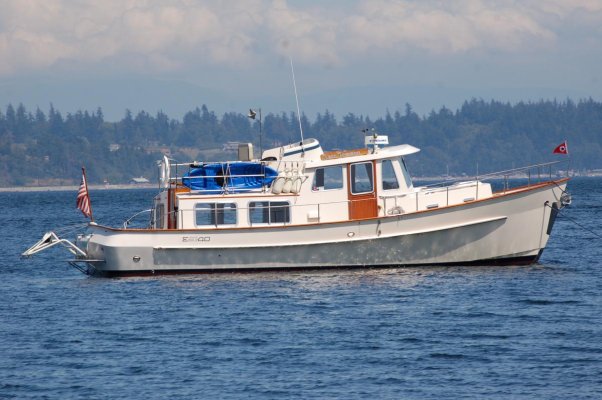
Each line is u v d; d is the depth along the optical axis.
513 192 139.38
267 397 85.94
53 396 87.38
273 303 123.81
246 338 106.19
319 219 142.00
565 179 140.12
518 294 126.94
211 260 141.25
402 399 84.88
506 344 101.50
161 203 148.75
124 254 142.50
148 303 126.69
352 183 142.12
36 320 119.50
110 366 96.50
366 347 101.44
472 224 139.62
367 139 143.75
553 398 84.69
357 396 85.81
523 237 141.12
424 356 97.62
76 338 108.69
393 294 127.44
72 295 136.12
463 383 88.94
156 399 86.00
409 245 140.12
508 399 84.69
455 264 142.25
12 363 98.19
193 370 94.31
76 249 148.25
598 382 88.38
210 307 122.75
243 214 141.62
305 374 92.25
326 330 109.00
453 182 150.12
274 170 143.88
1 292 143.50
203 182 143.88
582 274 143.75
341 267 140.38
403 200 142.25
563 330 107.19
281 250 139.75
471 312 116.81
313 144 144.88
